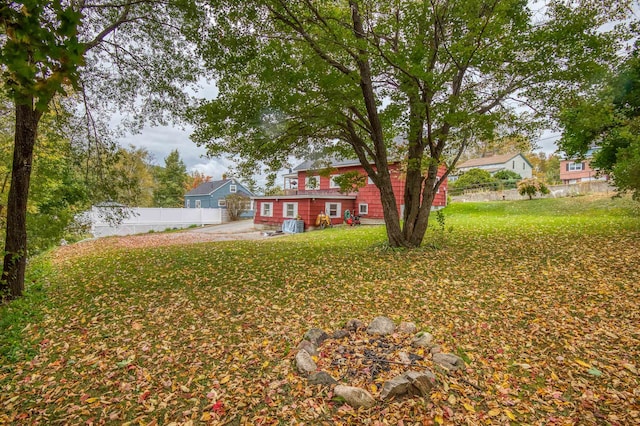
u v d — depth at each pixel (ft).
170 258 33.42
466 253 29.32
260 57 23.48
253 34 22.13
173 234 72.74
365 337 13.93
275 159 32.30
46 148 30.19
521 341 13.42
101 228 74.13
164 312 17.93
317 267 27.17
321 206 71.67
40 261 35.17
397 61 23.98
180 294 20.94
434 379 10.46
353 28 24.18
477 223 50.31
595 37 23.61
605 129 33.17
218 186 120.88
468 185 102.83
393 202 33.17
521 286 19.75
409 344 13.06
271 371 11.73
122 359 12.95
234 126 25.84
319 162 37.96
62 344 14.29
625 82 28.53
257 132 26.35
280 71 23.12
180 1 19.76
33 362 12.76
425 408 9.36
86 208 32.35
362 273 24.68
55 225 23.97
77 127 26.40
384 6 25.77
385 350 12.64
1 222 24.38
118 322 16.71
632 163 28.14
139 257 34.91
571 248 27.81
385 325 14.61
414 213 33.22
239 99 24.07
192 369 12.10
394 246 32.99
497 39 22.97
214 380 11.35
